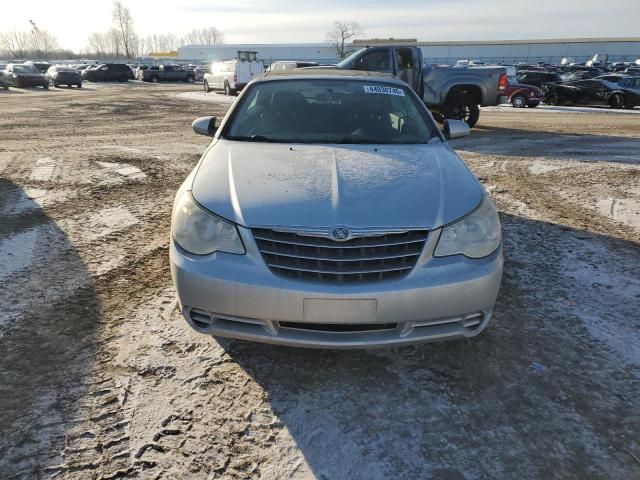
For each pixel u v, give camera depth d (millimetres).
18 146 8789
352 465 1994
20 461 1954
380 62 11445
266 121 3547
